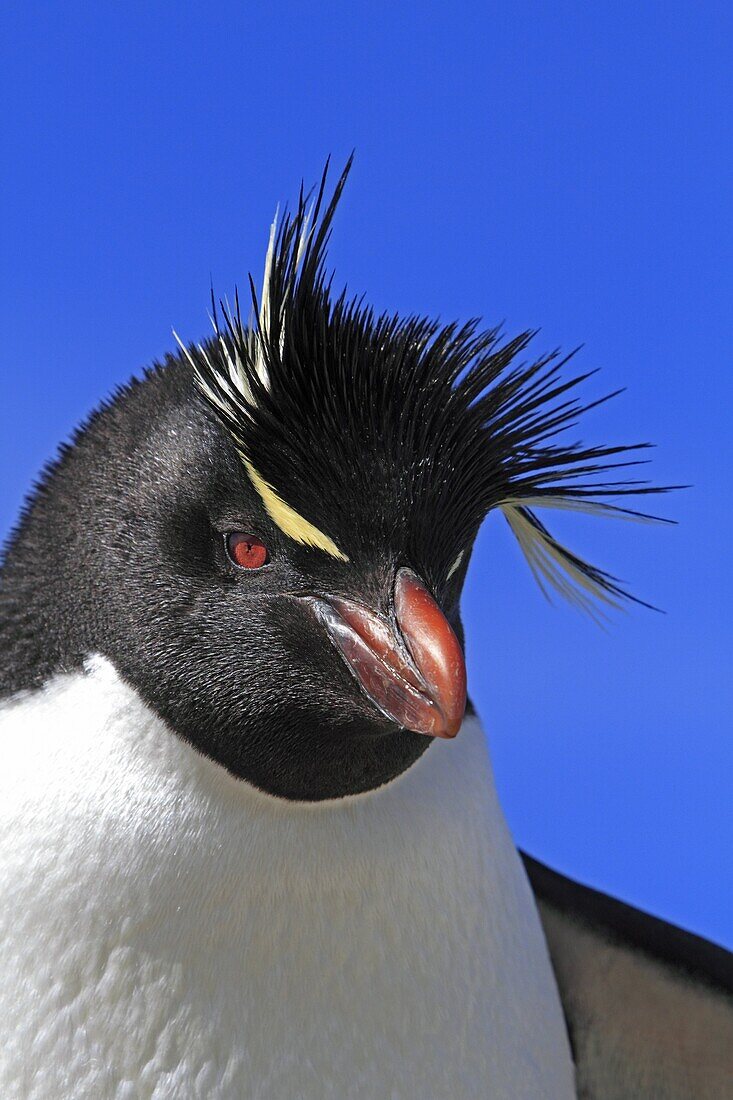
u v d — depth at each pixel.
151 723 5.52
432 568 5.29
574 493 5.96
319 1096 5.51
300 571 5.26
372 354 5.28
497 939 6.05
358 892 5.64
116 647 5.52
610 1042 7.35
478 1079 5.89
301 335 5.23
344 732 5.37
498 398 5.55
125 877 5.41
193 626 5.38
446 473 5.33
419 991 5.73
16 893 5.43
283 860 5.55
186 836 5.45
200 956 5.44
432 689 4.93
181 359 5.93
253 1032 5.45
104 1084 5.37
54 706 5.63
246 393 5.31
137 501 5.52
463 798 6.07
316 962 5.55
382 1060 5.63
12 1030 5.39
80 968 5.39
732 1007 7.08
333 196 5.38
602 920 7.41
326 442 5.17
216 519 5.35
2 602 5.87
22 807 5.52
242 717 5.37
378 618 5.13
